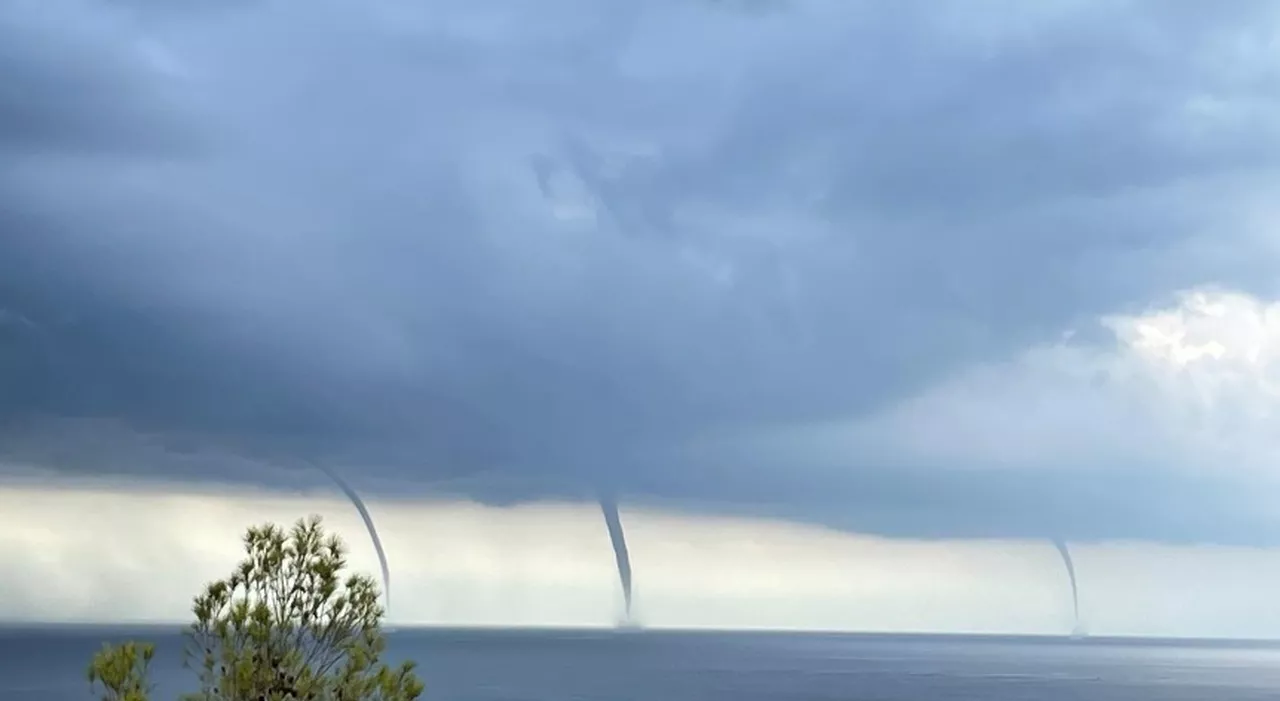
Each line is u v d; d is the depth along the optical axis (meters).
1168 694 186.75
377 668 11.62
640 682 183.38
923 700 159.75
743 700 150.50
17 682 158.88
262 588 11.61
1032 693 181.75
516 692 157.25
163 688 102.69
